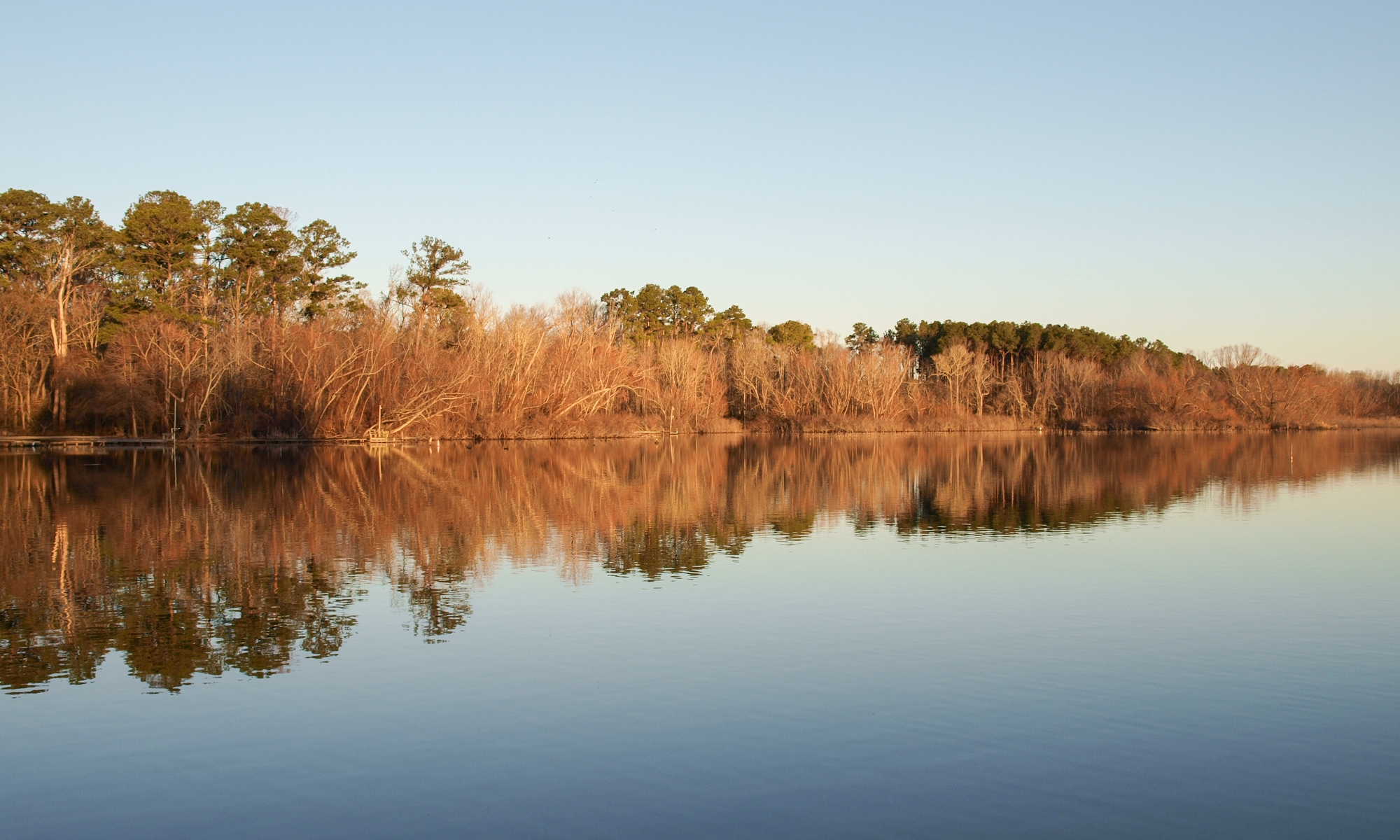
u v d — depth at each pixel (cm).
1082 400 10656
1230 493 3888
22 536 2609
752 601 1852
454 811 964
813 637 1588
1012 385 10725
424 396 7200
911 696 1294
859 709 1241
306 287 8462
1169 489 4078
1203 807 969
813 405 10219
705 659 1461
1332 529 2856
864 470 5097
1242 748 1117
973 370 10919
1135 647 1535
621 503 3469
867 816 950
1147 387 10588
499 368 7844
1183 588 1984
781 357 10719
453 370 7331
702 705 1258
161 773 1054
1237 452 6738
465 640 1565
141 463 5203
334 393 7012
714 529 2823
